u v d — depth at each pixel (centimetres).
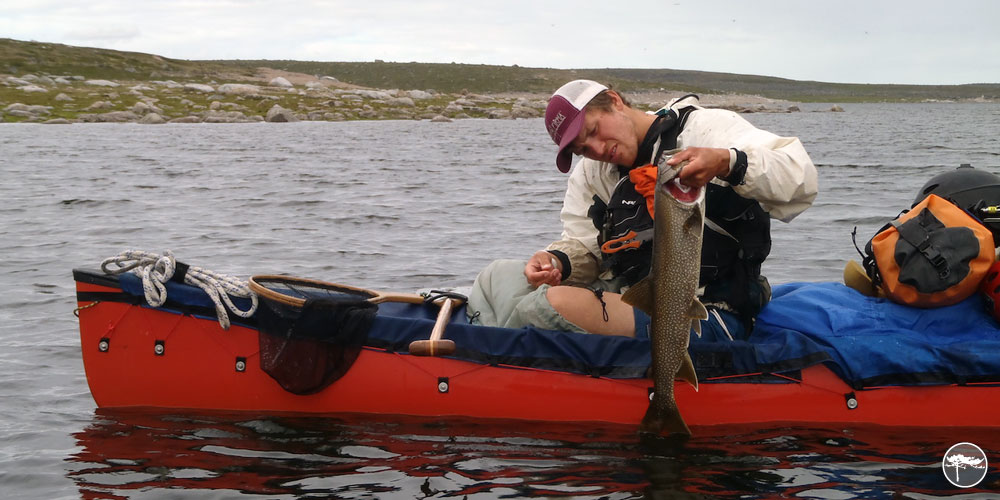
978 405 445
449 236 1159
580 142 430
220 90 7075
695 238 373
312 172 2181
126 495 374
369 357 462
